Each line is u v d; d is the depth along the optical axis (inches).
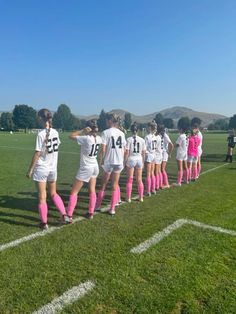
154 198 334.3
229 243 210.4
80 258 182.2
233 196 347.9
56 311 134.3
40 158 224.5
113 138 263.3
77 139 239.6
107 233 223.1
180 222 250.2
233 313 136.3
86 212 276.5
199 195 350.9
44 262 175.9
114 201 269.7
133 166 307.7
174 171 549.0
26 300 140.7
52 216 261.9
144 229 232.8
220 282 160.4
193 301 143.6
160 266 175.3
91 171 244.4
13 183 399.5
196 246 203.9
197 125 433.7
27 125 3853.3
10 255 183.5
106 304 139.9
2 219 249.0
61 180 438.6
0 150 903.1
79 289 150.3
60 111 4729.3
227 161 711.1
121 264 176.2
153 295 147.1
